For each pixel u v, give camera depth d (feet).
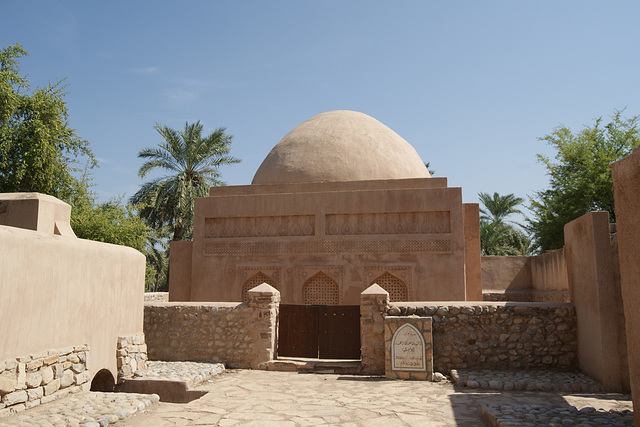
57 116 50.37
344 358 29.25
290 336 30.30
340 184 41.70
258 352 29.12
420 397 21.50
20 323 17.83
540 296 48.11
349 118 48.93
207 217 43.01
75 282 21.20
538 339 26.25
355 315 29.53
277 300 30.50
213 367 27.78
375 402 20.62
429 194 39.24
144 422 17.54
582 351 25.11
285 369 28.45
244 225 42.50
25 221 22.77
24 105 48.11
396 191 39.75
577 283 25.76
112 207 60.64
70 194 54.70
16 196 23.20
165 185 71.61
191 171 75.66
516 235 94.12
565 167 64.90
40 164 46.60
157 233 72.90
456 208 38.73
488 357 26.48
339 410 19.29
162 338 30.55
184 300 44.80
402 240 39.09
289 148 47.39
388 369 26.08
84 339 21.67
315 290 40.24
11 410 16.84
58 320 19.95
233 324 29.76
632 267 12.95
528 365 26.13
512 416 16.35
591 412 16.75
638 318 12.68
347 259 39.60
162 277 92.07
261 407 19.85
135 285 26.63
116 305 24.59
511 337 26.48
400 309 27.43
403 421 17.66
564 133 66.08
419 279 38.40
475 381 23.45
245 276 41.45
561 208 62.85
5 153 45.42
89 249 22.39
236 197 42.68
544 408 17.48
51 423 15.88
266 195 42.06
